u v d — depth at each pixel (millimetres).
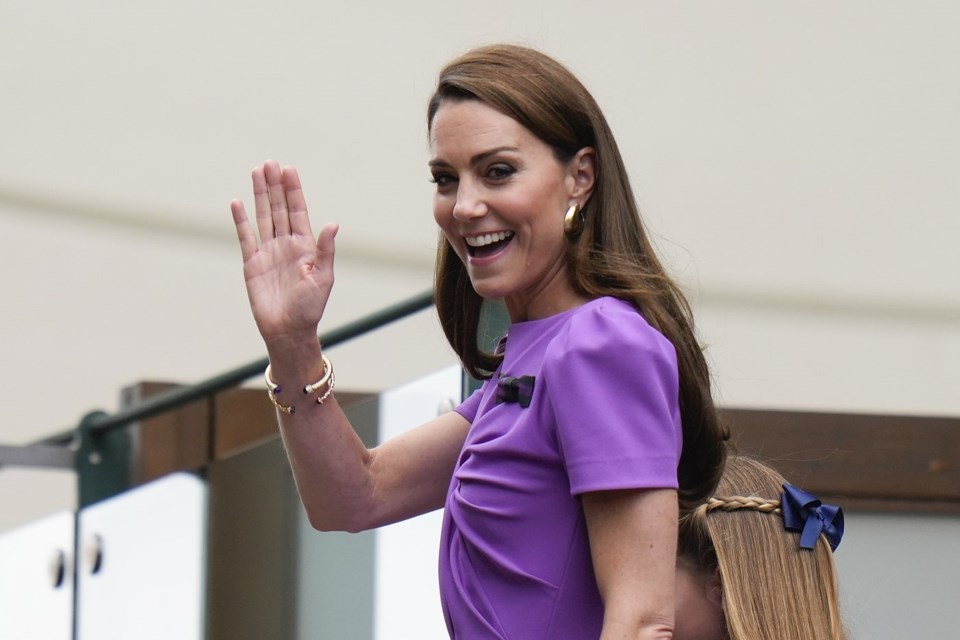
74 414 29000
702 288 23781
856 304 23156
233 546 13664
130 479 16859
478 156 7285
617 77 25516
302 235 7766
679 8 24844
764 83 24484
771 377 23000
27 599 15867
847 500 14344
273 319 7707
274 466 13320
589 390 6957
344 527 8219
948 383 22438
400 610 11609
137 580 14688
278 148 28375
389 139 27844
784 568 7586
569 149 7418
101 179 28953
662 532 6883
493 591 7234
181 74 28703
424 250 27703
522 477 7191
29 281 29141
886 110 23750
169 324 28922
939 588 13969
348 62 27984
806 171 24000
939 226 23109
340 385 22750
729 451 8594
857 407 22656
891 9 23609
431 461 8359
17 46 28938
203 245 28922
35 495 25609
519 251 7344
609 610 6844
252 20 28344
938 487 14438
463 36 27203
